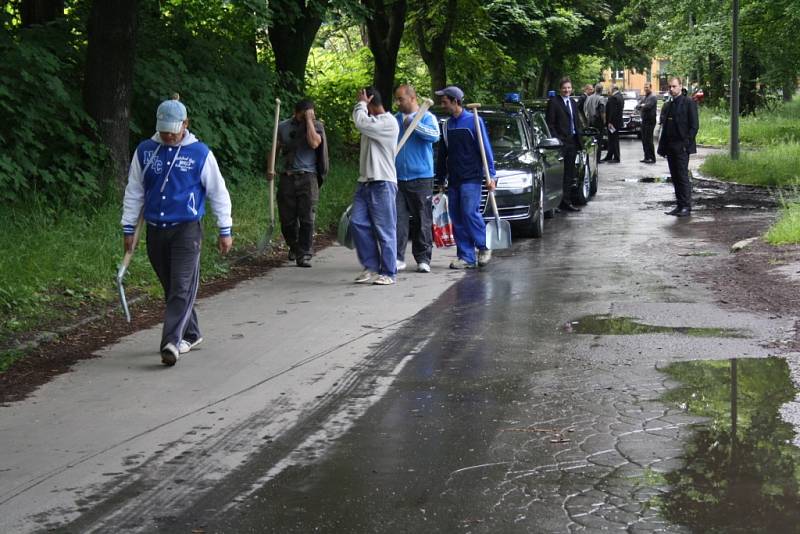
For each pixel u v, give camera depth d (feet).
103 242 43.68
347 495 18.76
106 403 25.41
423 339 31.73
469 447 21.31
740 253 46.55
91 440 22.47
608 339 30.73
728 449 20.53
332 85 103.24
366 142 42.34
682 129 64.23
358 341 31.73
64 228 45.16
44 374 28.45
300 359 29.58
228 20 74.38
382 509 18.01
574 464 20.01
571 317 34.27
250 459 20.99
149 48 66.80
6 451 21.83
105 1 52.80
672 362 27.76
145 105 63.31
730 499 17.88
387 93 99.09
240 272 46.01
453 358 29.22
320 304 38.01
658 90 377.50
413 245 45.55
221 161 67.92
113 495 19.13
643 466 19.74
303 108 46.88
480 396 25.21
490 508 17.87
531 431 22.24
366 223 42.47
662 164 114.83
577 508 17.71
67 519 18.01
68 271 39.22
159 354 30.63
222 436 22.58
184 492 19.20
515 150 58.95
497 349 30.09
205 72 68.74
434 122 44.73
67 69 56.90
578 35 176.86
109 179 52.90
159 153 29.48
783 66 141.08
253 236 53.06
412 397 25.34
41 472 20.45
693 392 24.77
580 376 26.71
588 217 66.59
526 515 17.49
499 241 46.57
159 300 39.34
